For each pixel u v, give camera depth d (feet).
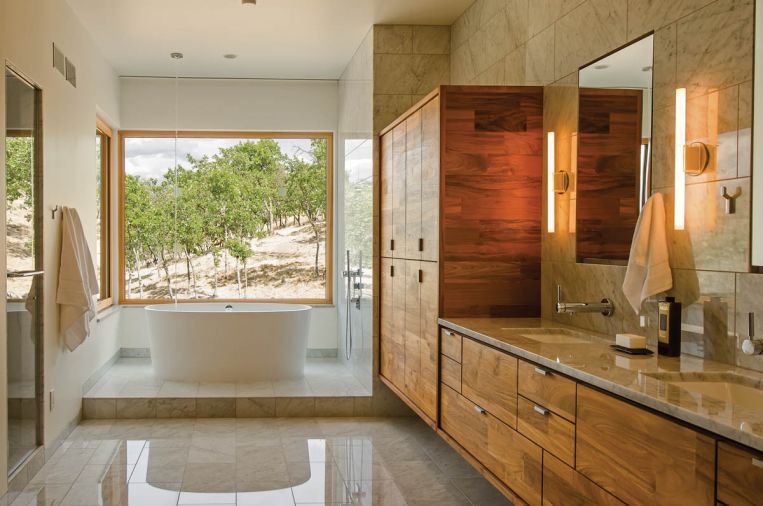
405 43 18.94
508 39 14.80
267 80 25.39
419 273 14.47
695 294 8.63
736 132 7.88
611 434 7.13
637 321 10.00
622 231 10.34
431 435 16.93
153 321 20.93
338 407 18.71
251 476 13.67
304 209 26.30
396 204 16.75
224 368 20.77
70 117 16.75
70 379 16.76
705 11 8.43
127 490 12.76
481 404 10.92
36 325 14.15
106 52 21.45
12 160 12.59
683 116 8.79
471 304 13.12
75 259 15.55
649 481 6.46
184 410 18.38
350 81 22.70
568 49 12.04
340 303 25.03
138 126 24.91
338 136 25.49
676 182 8.87
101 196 23.93
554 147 12.60
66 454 15.01
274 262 26.25
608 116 10.69
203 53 21.76
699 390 7.42
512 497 9.65
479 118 12.99
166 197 25.80
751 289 7.70
